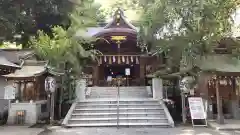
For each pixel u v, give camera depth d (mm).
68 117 13289
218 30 13148
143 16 15055
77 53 17328
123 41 23547
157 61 19656
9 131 11773
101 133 11164
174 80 17422
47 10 17766
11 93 13758
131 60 24875
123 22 23359
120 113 13867
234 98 14766
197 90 14969
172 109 15352
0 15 13836
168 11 13648
